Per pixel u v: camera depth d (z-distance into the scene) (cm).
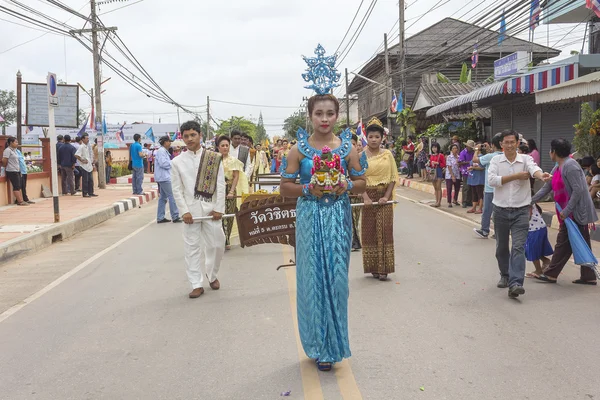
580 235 644
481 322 522
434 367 418
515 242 601
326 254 405
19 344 498
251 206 675
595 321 522
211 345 477
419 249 890
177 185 631
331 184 391
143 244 1003
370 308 572
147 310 588
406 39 3259
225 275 736
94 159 2252
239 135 1069
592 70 1177
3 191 1503
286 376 407
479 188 1313
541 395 371
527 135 1734
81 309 602
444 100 2559
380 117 3644
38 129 4666
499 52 3347
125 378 415
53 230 1074
